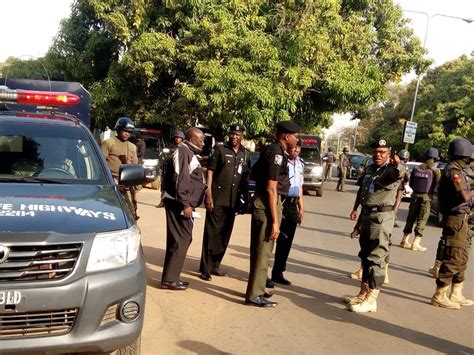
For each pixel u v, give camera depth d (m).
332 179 30.66
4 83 8.21
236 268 6.70
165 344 4.08
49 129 4.36
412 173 9.08
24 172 3.90
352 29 18.05
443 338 4.65
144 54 15.04
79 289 2.89
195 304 5.09
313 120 21.56
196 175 5.51
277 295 5.64
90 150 4.27
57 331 2.88
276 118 15.26
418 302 5.76
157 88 17.06
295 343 4.28
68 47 17.73
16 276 2.78
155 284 5.67
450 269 5.55
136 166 4.16
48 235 2.85
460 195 5.41
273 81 14.91
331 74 16.62
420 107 40.31
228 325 4.58
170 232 5.46
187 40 15.49
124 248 3.14
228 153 5.95
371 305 5.25
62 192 3.54
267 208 4.99
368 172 5.43
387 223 5.14
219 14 15.20
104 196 3.61
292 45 15.05
